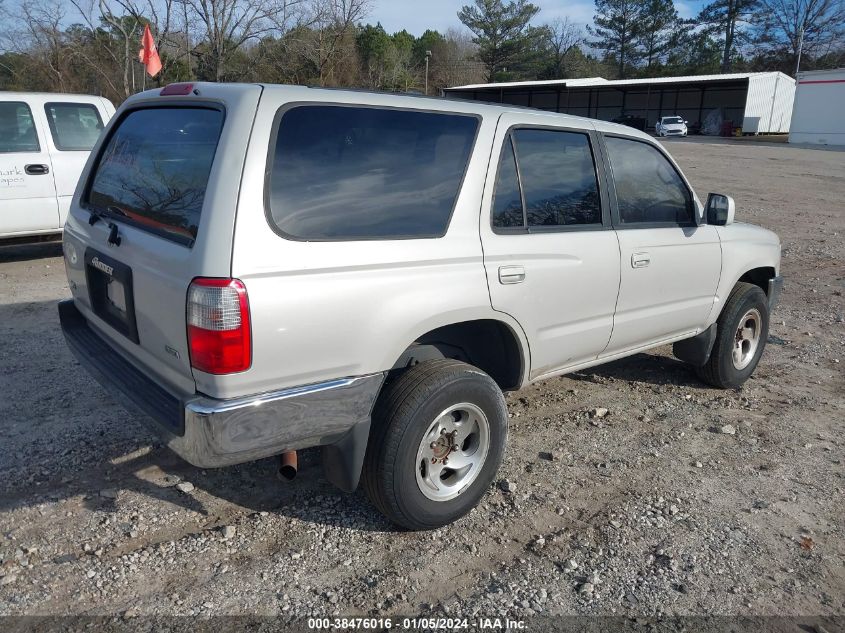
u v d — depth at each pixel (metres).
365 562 3.10
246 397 2.70
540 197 3.69
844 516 3.63
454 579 3.02
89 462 3.82
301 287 2.71
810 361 6.04
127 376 3.16
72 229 3.77
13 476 3.64
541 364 3.81
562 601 2.92
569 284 3.77
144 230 3.01
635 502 3.68
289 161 2.77
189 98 3.05
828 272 9.62
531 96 58.88
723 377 5.15
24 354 5.43
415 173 3.14
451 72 69.06
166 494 3.55
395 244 3.01
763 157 28.33
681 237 4.50
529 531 3.39
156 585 2.90
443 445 3.29
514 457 4.11
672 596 2.97
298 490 3.64
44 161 8.25
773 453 4.30
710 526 3.49
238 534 3.26
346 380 2.91
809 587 3.07
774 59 70.12
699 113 51.94
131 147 3.43
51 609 2.74
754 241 5.19
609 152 4.13
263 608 2.79
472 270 3.28
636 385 5.33
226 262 2.57
